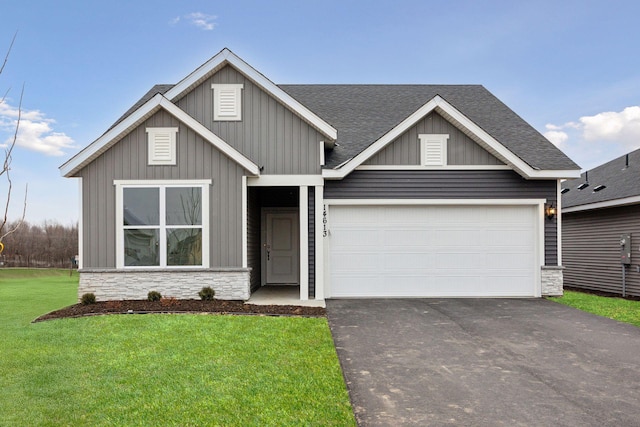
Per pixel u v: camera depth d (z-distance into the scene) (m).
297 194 15.17
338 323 8.95
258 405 5.00
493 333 8.27
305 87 16.61
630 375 6.17
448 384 5.80
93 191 11.14
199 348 7.03
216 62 11.59
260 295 12.38
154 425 4.53
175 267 11.08
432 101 11.79
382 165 12.07
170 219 11.16
